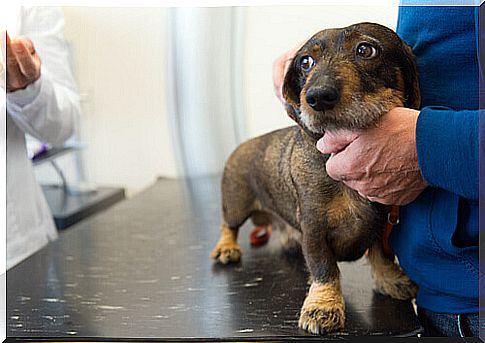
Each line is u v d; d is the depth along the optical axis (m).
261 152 1.03
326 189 0.82
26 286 1.00
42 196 1.44
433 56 0.79
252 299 0.91
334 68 0.70
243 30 1.65
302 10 1.14
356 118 0.71
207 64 1.85
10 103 1.22
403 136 0.73
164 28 1.85
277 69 0.91
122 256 1.16
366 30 0.74
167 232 1.34
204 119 1.91
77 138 1.96
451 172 0.70
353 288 0.94
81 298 0.94
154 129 2.00
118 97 1.96
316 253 0.83
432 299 0.84
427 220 0.80
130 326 0.82
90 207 1.85
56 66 1.47
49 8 1.40
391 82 0.74
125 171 2.05
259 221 1.18
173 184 1.91
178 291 0.95
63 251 1.20
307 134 0.79
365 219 0.83
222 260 1.09
